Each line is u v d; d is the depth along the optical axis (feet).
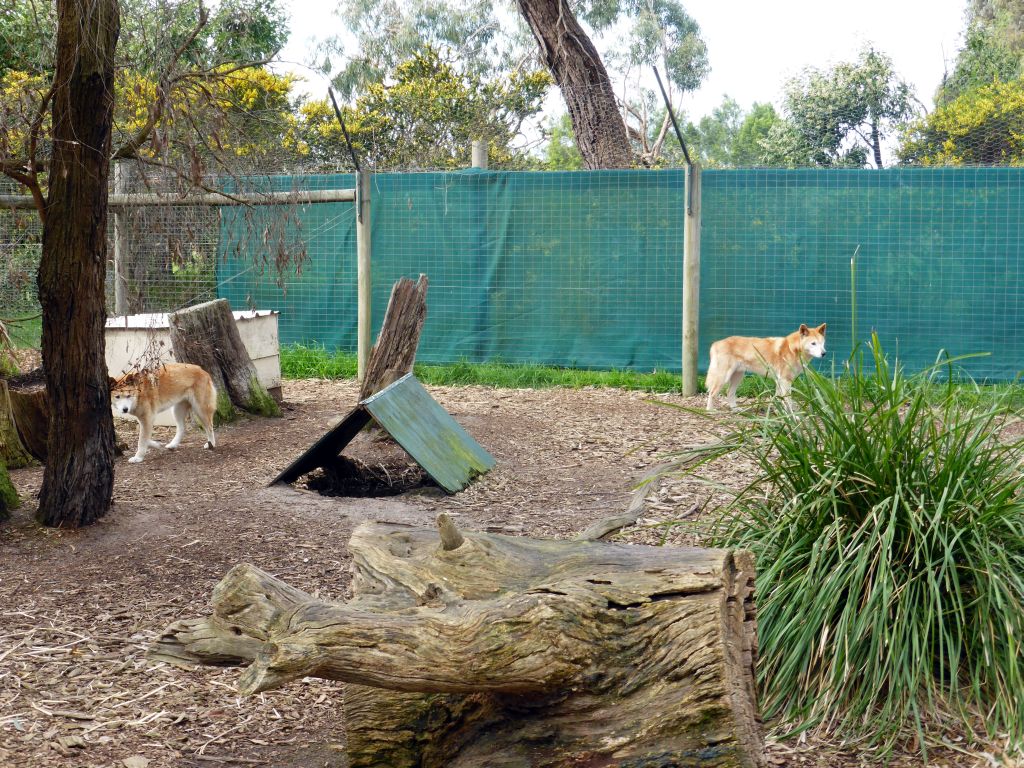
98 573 15.89
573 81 47.88
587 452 25.27
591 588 8.73
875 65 70.95
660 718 8.26
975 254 34.42
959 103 59.82
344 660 8.41
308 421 29.37
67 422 17.78
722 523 14.97
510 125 79.87
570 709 8.57
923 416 12.23
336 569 16.30
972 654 10.85
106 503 18.51
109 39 16.65
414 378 23.81
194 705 11.48
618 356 36.94
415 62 77.82
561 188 36.81
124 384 23.77
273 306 39.40
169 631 8.98
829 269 35.40
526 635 8.32
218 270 38.34
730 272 35.96
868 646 10.90
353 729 9.61
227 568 16.25
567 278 37.06
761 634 11.25
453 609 8.80
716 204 35.81
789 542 11.85
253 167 21.74
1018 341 34.37
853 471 11.85
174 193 21.70
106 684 11.95
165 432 28.43
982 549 10.84
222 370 29.12
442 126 74.90
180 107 18.45
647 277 36.40
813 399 12.58
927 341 34.99
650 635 8.52
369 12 80.12
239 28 20.26
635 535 17.61
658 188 35.96
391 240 38.24
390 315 26.07
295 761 10.22
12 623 13.76
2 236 31.99
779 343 31.07
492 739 8.91
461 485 21.61
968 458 11.73
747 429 13.41
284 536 17.97
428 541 10.24
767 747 10.24
